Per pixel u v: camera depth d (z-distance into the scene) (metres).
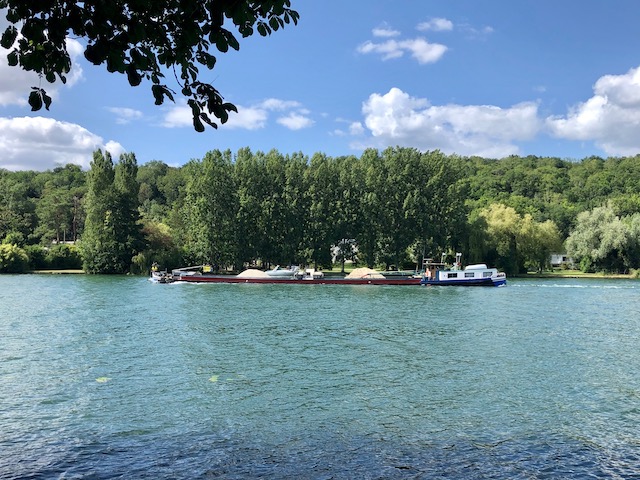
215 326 37.62
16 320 40.00
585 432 16.58
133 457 14.29
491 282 80.50
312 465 13.84
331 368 24.84
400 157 106.38
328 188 104.06
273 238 104.06
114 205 99.81
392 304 54.28
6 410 18.34
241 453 14.63
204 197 101.38
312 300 58.19
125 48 6.71
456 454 14.73
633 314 46.34
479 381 22.77
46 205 152.62
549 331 36.56
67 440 15.55
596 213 106.12
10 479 12.83
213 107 7.49
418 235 103.94
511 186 194.25
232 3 6.53
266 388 21.31
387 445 15.35
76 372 23.69
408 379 22.97
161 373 23.64
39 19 6.32
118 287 73.62
